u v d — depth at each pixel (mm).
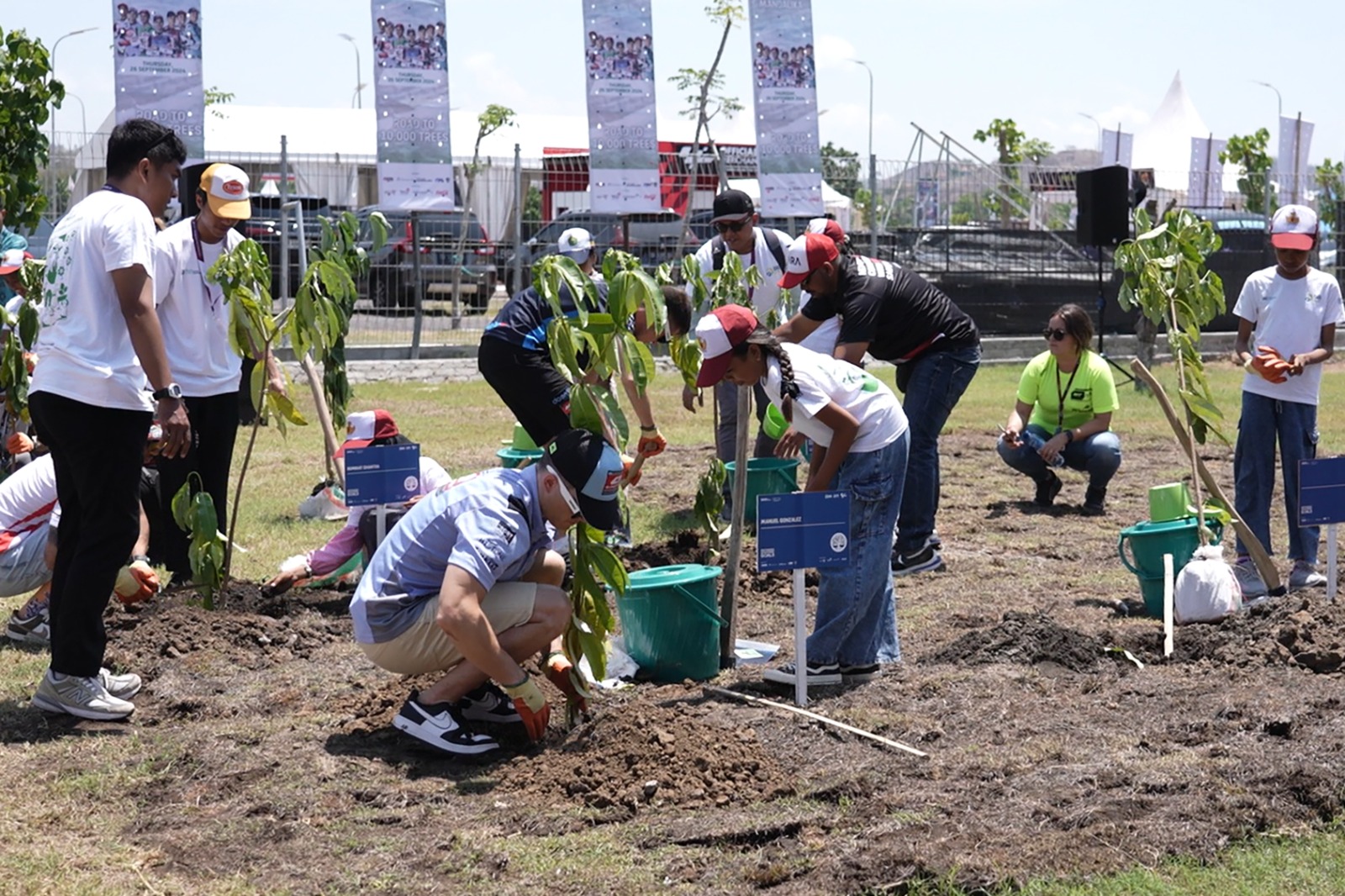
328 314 6719
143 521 7422
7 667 6008
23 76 12766
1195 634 6270
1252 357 7398
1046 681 5797
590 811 4430
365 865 4086
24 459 8266
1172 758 4789
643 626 5844
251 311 6660
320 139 27891
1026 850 4043
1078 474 11945
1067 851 4039
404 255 19328
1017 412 10445
